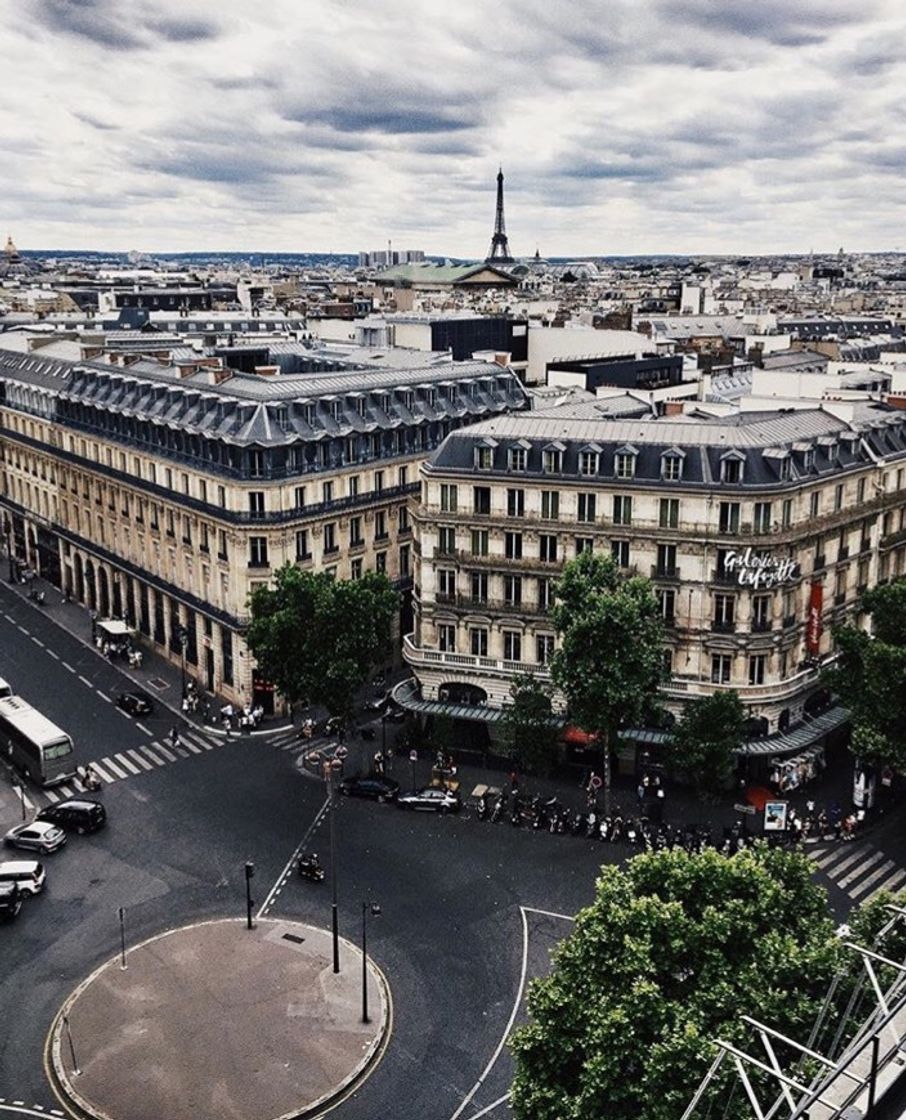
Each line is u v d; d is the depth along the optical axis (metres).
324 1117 65.19
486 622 115.25
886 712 94.69
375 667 131.25
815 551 109.31
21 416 180.88
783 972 52.94
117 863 93.75
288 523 124.69
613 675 95.69
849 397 144.00
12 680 136.12
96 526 160.62
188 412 135.00
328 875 91.62
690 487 104.06
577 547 110.44
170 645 143.25
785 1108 47.44
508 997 75.94
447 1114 65.50
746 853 61.97
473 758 114.88
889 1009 41.41
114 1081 67.62
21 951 81.19
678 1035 49.41
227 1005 74.88
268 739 120.50
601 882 60.19
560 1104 52.16
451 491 114.75
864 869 92.50
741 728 99.69
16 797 106.12
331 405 133.12
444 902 87.62
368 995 76.00
